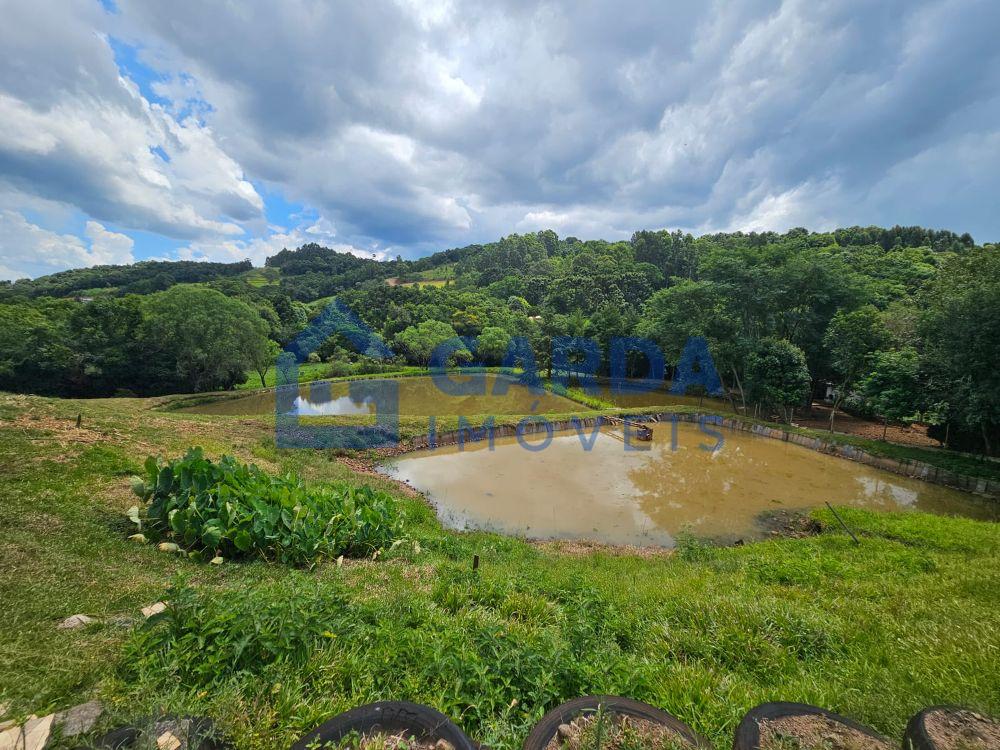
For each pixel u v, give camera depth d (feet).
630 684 11.34
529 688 10.69
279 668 10.07
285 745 8.00
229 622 11.27
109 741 7.48
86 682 9.75
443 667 10.85
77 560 17.21
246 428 62.95
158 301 113.60
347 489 30.71
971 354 55.72
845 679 13.37
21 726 8.00
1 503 21.83
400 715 7.72
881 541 34.86
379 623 13.50
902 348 73.41
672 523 46.70
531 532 43.42
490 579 20.71
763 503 52.80
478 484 56.18
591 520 46.85
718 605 19.25
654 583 24.77
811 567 27.96
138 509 22.61
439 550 29.35
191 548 21.57
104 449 33.68
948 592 22.02
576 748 7.43
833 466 67.77
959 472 59.16
